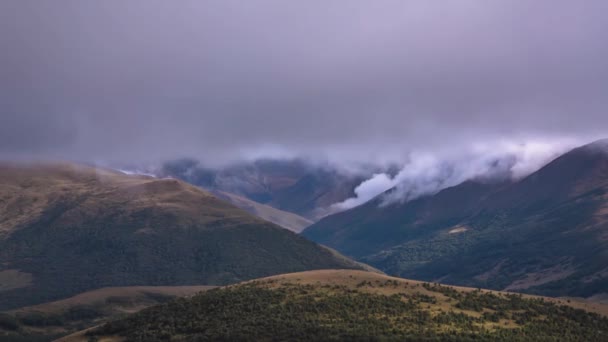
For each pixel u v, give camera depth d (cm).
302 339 16912
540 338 17512
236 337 17388
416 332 17175
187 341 17862
